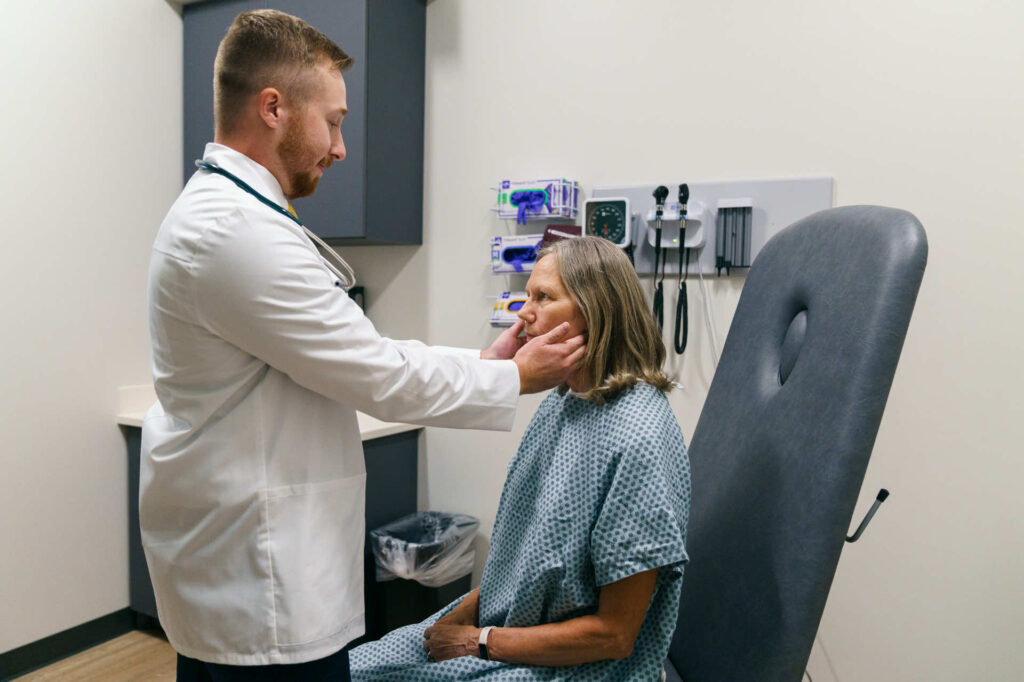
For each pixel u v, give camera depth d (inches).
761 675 38.8
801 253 47.3
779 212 82.8
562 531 42.3
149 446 44.5
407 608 91.4
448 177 103.5
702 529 49.1
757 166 84.7
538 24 96.9
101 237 98.5
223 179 42.8
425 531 100.4
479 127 101.1
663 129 89.7
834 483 37.1
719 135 86.7
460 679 42.6
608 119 92.8
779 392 44.6
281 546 41.6
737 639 41.9
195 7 106.8
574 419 45.7
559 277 46.0
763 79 84.3
